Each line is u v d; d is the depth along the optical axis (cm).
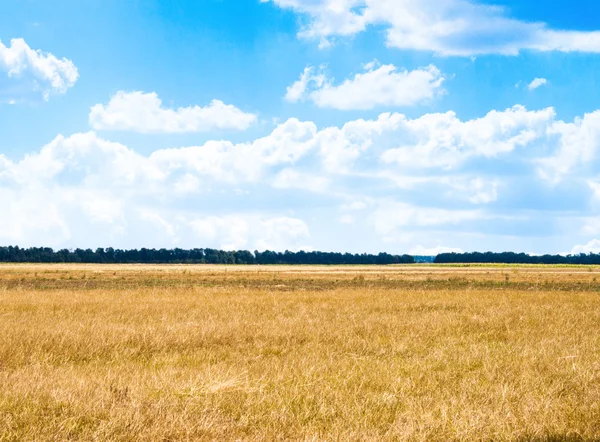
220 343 1245
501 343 1224
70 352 1093
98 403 681
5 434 579
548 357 1020
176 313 1822
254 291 3175
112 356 1073
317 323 1544
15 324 1420
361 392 777
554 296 2717
